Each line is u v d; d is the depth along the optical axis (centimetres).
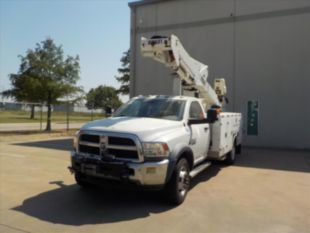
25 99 2122
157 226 480
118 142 551
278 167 976
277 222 504
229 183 760
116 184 545
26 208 554
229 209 564
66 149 1312
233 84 1597
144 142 538
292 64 1458
